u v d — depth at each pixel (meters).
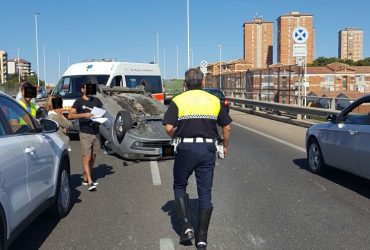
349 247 5.29
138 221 6.35
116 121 11.24
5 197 4.31
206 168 5.29
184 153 5.25
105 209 6.96
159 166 10.45
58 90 16.50
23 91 8.93
